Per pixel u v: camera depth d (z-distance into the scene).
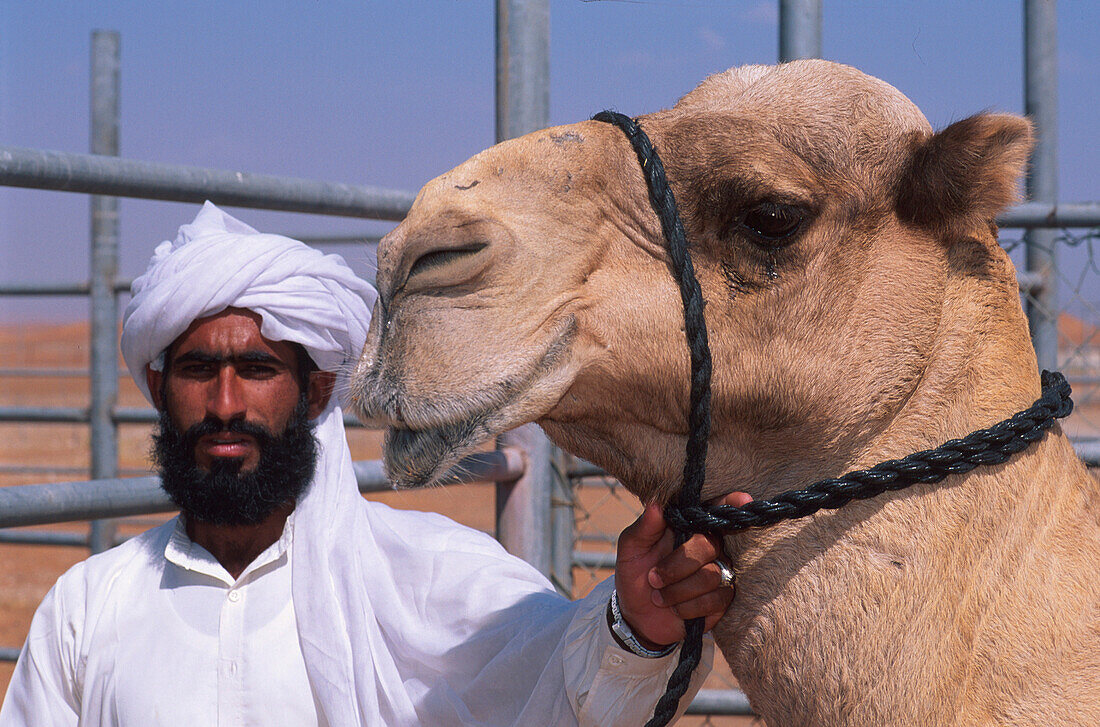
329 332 2.95
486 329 1.95
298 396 2.89
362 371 1.96
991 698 1.95
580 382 2.08
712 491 2.22
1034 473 2.09
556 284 2.02
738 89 2.13
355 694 2.64
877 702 1.99
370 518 3.00
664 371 2.08
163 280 2.81
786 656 2.07
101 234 6.51
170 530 2.90
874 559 2.03
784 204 2.02
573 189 2.08
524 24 4.02
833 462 2.13
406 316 1.95
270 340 2.84
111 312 6.57
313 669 2.62
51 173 2.77
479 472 3.89
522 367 1.95
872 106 2.09
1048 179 4.88
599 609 2.44
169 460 2.83
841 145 2.04
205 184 3.15
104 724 2.65
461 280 1.95
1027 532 2.05
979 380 2.13
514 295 1.98
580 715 2.38
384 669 2.73
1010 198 2.10
